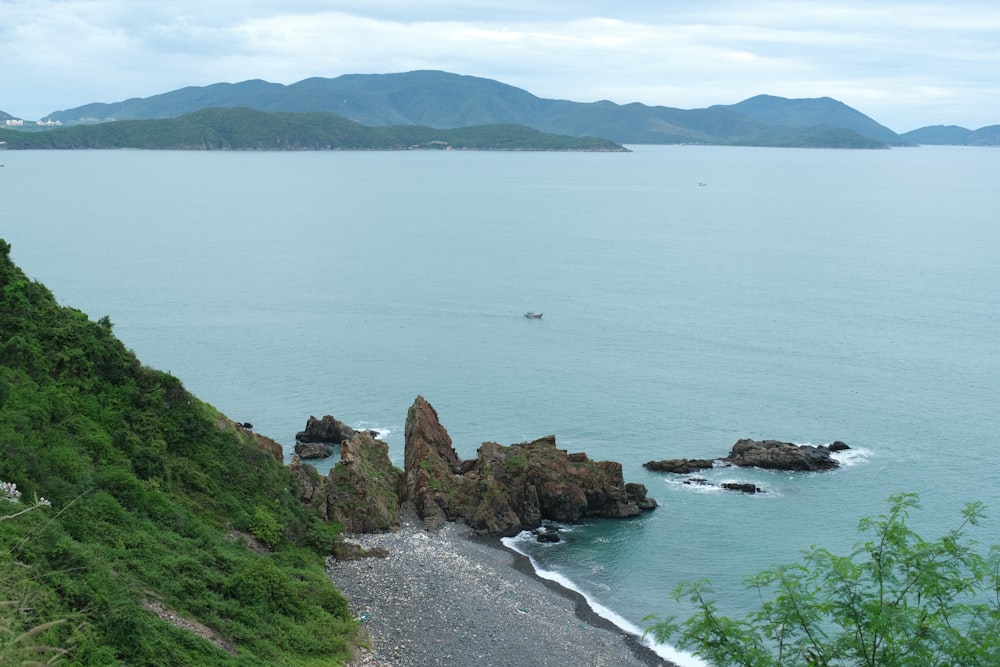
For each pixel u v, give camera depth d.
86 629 40.59
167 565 53.66
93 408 66.56
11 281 73.12
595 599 74.25
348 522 81.38
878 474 99.31
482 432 111.56
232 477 71.62
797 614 29.08
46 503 46.41
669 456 105.56
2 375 63.62
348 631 59.09
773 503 92.25
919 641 27.38
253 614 53.84
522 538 85.56
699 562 80.56
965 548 29.02
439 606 67.06
